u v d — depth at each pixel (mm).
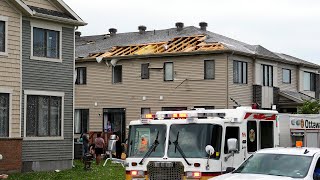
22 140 23250
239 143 13672
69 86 25781
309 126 21094
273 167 11445
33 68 24219
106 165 26984
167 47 38812
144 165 13273
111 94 40344
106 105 40531
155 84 38625
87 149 31031
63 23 25547
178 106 37688
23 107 23719
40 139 24250
